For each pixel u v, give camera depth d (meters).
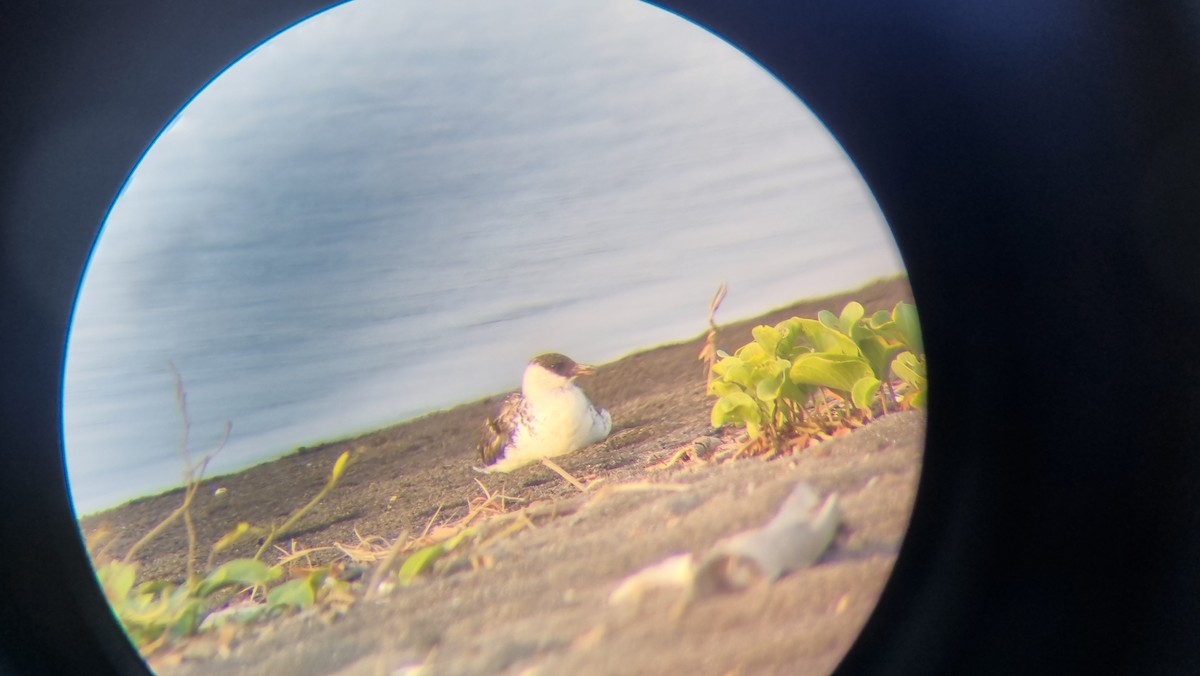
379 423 10.34
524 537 9.98
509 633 9.84
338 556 10.05
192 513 10.20
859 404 10.02
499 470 10.20
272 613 9.94
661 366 10.33
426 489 10.17
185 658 9.88
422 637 9.84
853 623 9.78
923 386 10.02
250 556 10.12
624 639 9.80
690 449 10.12
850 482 9.94
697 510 9.95
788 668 9.73
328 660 9.84
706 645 9.79
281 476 10.26
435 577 9.93
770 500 9.93
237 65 10.16
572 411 10.16
